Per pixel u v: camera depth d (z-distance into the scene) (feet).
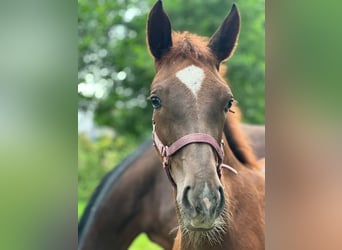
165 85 7.16
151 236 14.35
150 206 13.98
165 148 7.22
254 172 8.89
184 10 26.91
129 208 14.02
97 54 29.43
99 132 31.53
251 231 7.88
